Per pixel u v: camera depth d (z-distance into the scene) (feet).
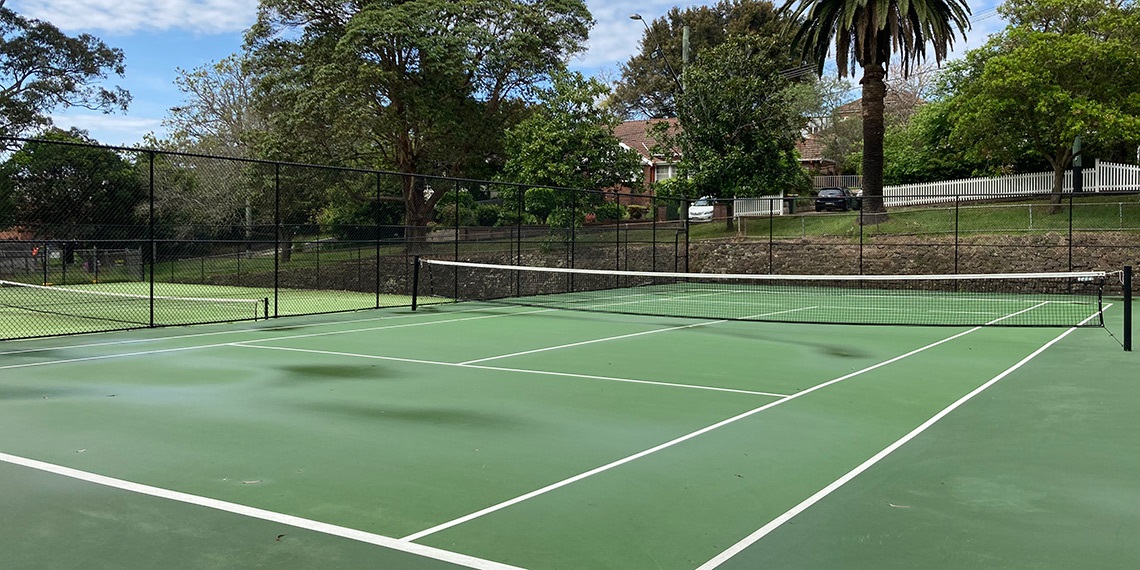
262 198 111.04
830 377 33.65
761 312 65.87
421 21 114.21
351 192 110.73
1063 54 93.30
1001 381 32.63
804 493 17.54
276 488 17.72
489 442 22.15
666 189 127.03
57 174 93.15
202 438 22.26
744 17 207.51
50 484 17.83
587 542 14.49
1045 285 85.35
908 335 49.26
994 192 117.60
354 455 20.63
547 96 118.52
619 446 21.76
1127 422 24.80
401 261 85.25
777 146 116.57
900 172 143.54
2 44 137.39
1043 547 14.35
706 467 19.67
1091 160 120.26
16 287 88.33
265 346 42.29
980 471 19.34
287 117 118.83
